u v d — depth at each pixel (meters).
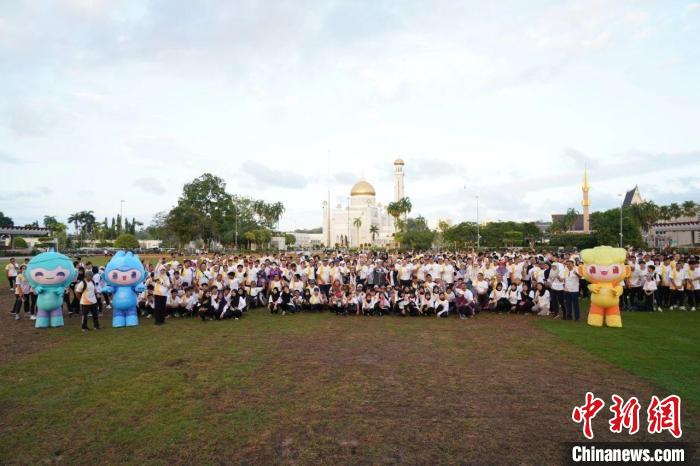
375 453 6.21
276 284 19.16
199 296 17.80
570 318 16.30
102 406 8.00
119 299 15.62
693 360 10.47
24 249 75.88
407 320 16.83
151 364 10.67
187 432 6.91
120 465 5.96
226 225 76.06
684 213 79.44
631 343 12.28
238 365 10.55
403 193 120.62
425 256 23.69
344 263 22.77
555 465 5.87
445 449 6.31
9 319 17.48
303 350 12.04
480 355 11.35
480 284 18.89
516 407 7.84
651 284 17.55
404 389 8.81
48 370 10.20
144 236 140.25
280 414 7.59
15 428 7.13
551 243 82.62
